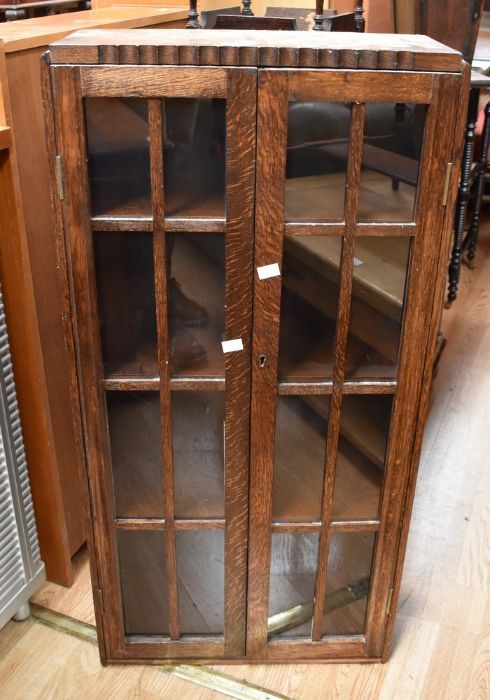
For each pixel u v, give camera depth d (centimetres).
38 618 166
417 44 109
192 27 143
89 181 108
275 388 124
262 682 152
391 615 149
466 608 172
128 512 137
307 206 111
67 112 103
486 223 406
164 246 112
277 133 105
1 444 146
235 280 115
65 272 115
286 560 144
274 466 133
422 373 125
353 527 138
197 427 129
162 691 150
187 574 144
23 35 134
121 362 123
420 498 208
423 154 108
